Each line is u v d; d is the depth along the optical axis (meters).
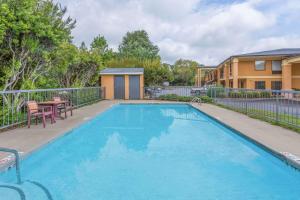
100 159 5.60
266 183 4.30
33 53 9.41
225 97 14.73
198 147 6.62
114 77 21.25
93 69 18.45
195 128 9.45
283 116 8.38
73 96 13.22
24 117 8.46
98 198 3.69
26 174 4.77
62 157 5.79
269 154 5.45
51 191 3.94
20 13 8.06
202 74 54.16
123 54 44.38
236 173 4.75
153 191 3.92
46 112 8.34
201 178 4.47
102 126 9.92
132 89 21.20
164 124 10.35
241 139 7.12
